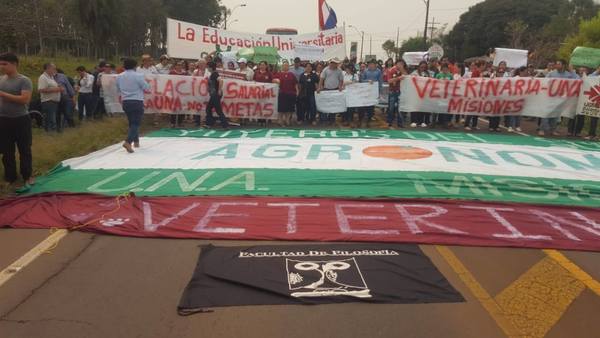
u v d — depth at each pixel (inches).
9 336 136.6
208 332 138.5
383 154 391.2
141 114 398.6
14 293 162.1
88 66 1483.8
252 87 547.5
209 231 215.0
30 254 193.2
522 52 769.6
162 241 207.8
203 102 544.4
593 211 253.4
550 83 516.1
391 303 155.0
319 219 231.6
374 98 563.5
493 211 248.7
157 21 2370.8
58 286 166.9
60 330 139.8
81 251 197.2
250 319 144.9
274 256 188.2
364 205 254.7
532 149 425.1
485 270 182.7
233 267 177.2
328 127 552.7
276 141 446.0
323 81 569.3
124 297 159.2
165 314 148.4
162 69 603.2
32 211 240.7
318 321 144.3
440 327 142.5
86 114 558.3
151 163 353.7
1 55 272.7
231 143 434.9
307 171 331.9
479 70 600.1
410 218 235.3
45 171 330.0
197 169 335.6
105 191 279.9
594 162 379.2
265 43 815.1
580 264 190.2
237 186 290.8
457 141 458.3
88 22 1758.1
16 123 281.9
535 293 165.2
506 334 139.7
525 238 213.6
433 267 181.5
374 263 183.0
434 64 613.0
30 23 900.0
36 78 901.2
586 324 145.9
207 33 781.9
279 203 256.2
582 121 520.4
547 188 297.1
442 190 289.6
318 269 176.9
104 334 137.7
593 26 1077.1
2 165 320.5
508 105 533.0
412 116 578.2
